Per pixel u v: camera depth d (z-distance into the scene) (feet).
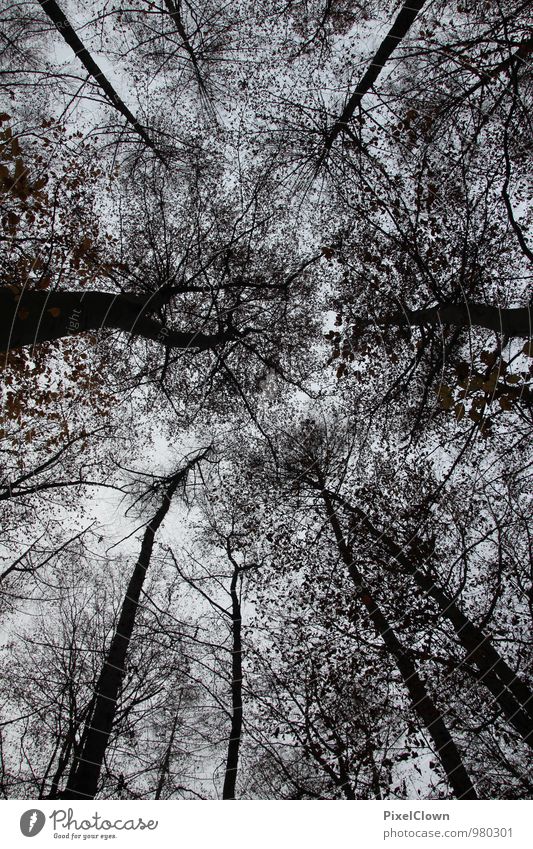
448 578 35.45
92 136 37.29
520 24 29.48
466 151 31.91
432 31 34.37
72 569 40.27
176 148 41.57
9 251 29.84
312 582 39.83
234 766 30.12
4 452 37.14
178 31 38.24
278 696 36.14
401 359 36.96
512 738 31.78
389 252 36.63
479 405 22.57
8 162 26.86
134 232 41.04
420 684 31.58
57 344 33.63
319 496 41.70
